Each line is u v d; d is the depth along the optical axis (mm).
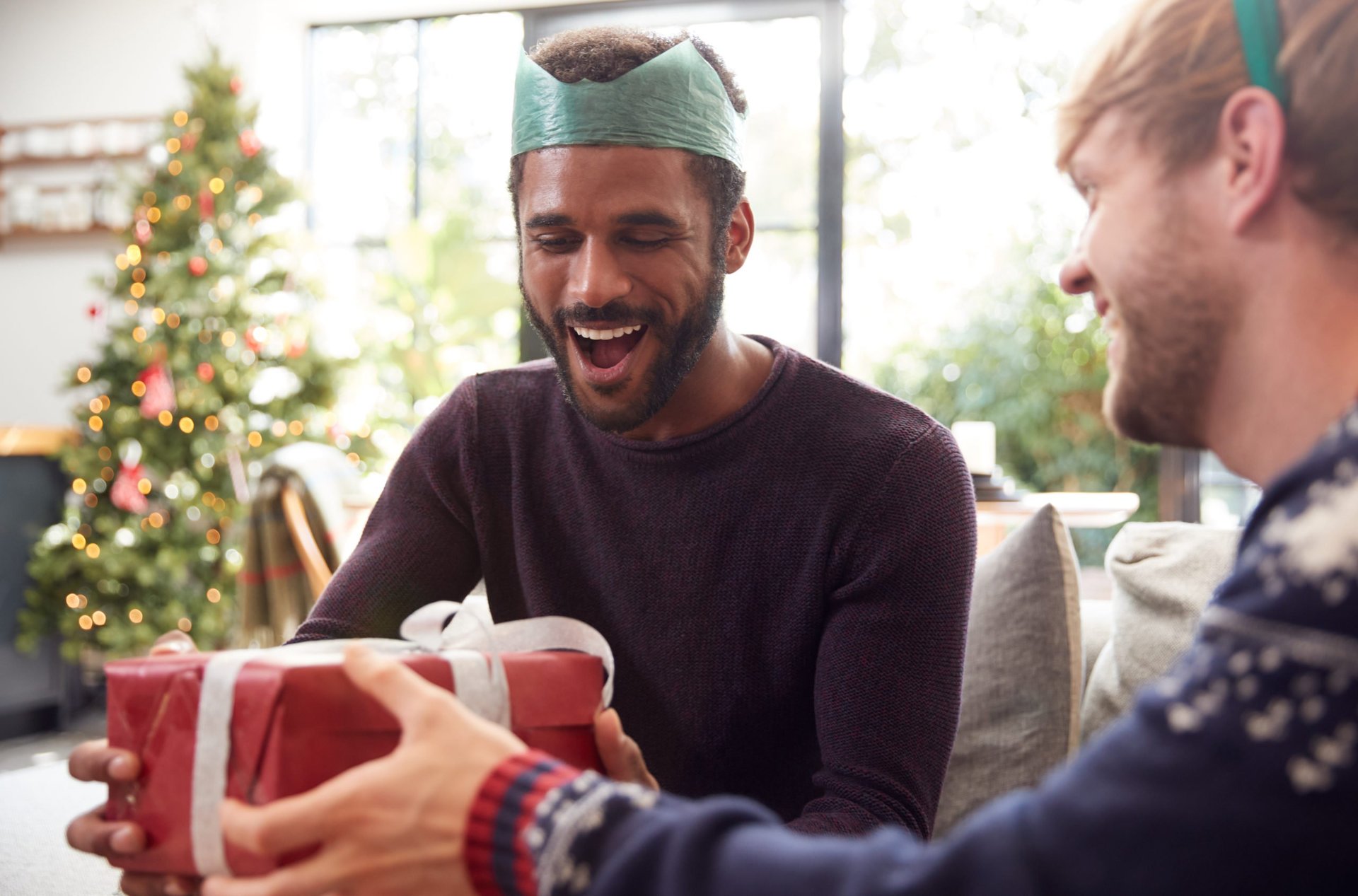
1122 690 1340
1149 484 5828
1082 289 611
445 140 5430
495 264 5414
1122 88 552
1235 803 409
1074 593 1373
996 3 5762
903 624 990
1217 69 524
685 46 987
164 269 4477
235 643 4324
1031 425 5898
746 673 1050
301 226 5312
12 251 5496
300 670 636
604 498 1104
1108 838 425
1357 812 398
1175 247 537
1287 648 416
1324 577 418
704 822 505
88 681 4730
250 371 4496
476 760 554
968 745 1343
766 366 1112
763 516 1045
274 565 2789
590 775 545
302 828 562
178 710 668
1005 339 5898
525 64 1006
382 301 5348
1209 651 442
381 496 1203
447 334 5254
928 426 1062
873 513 1016
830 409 1065
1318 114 496
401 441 5188
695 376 1054
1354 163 491
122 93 5414
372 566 1141
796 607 1034
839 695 981
